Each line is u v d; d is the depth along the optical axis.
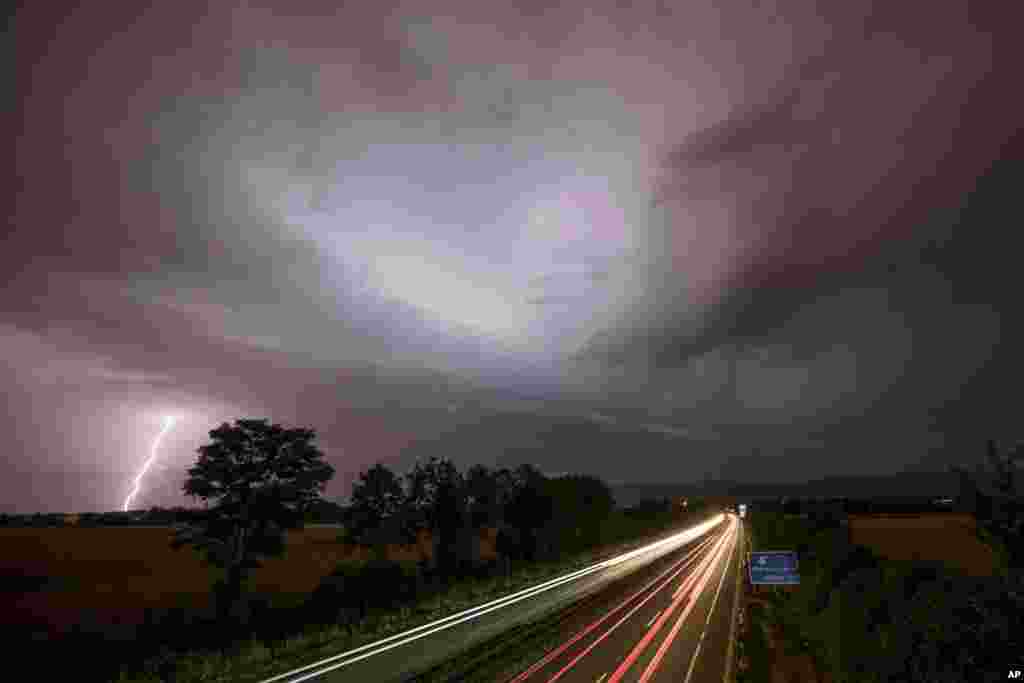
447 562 63.94
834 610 30.22
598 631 32.81
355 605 43.50
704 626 34.09
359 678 23.06
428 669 24.39
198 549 45.59
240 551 46.31
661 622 35.31
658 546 96.00
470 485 69.00
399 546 64.62
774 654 28.23
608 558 76.19
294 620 40.44
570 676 24.17
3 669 29.02
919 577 22.22
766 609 39.38
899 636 16.17
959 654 11.73
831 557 40.78
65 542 93.44
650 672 24.73
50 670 29.11
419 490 65.56
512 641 29.64
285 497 47.47
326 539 101.38
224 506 45.75
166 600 49.88
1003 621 10.98
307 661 25.66
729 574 58.03
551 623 34.84
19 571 62.00
